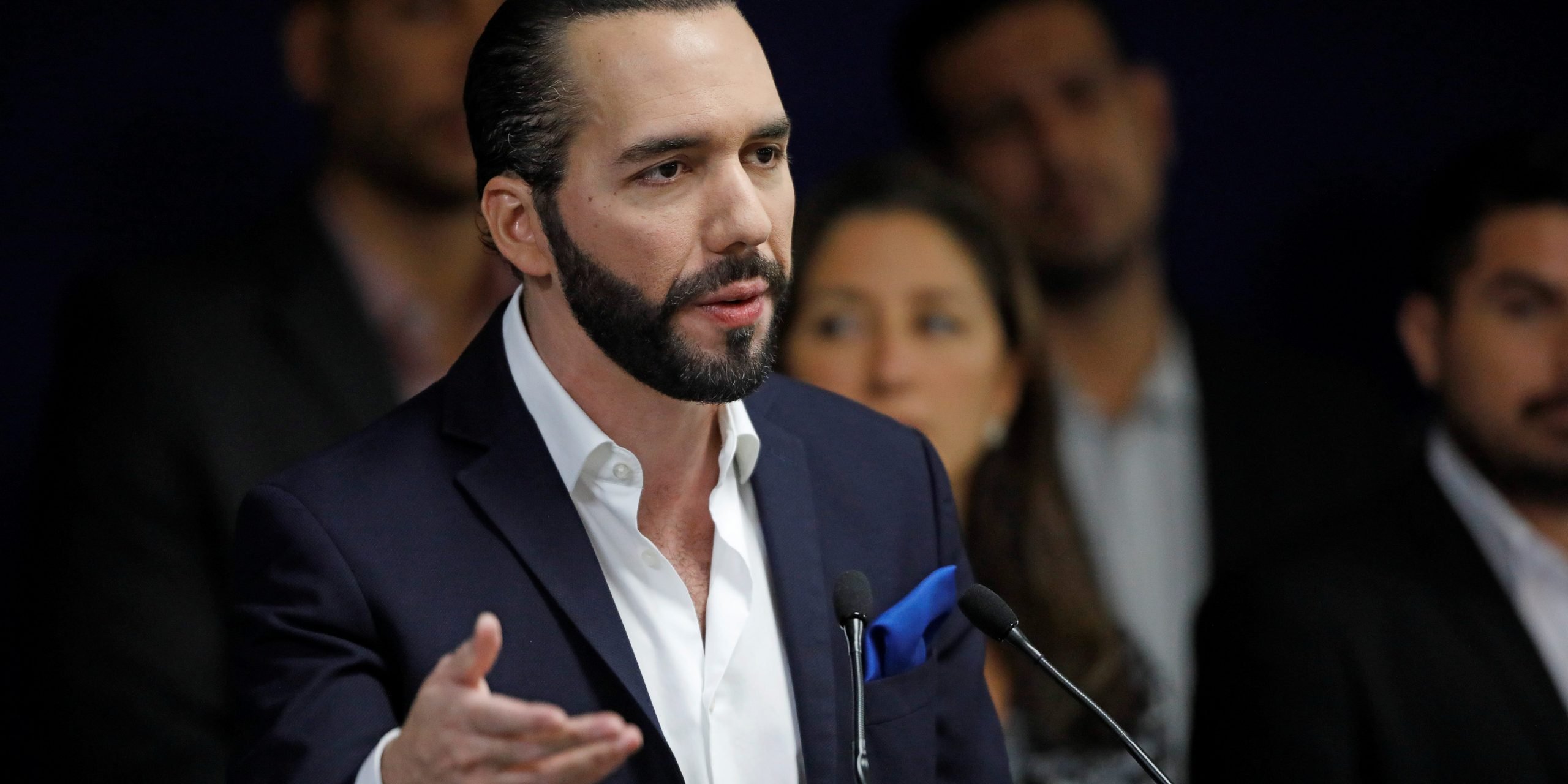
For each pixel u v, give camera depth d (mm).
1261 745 8031
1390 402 11516
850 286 9523
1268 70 11531
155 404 8703
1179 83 11352
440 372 9547
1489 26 11883
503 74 5004
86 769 8258
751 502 5414
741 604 5191
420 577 4875
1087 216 10992
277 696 4727
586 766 3963
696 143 4734
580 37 4859
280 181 9438
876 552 5465
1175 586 10797
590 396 5121
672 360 4789
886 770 5160
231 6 9438
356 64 9484
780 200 4949
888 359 9438
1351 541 8523
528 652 4855
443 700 4031
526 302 5289
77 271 9117
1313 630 8109
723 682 5090
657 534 5297
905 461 5734
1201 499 10961
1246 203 11453
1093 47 11102
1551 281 9047
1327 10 11641
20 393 8969
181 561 8586
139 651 8391
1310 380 11352
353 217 9461
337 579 4820
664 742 4840
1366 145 11672
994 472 9688
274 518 4961
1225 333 11289
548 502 5055
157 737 8289
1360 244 11586
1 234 8992
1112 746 9688
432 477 5066
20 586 8805
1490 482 9086
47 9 9125
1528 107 11953
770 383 5785
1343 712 8000
